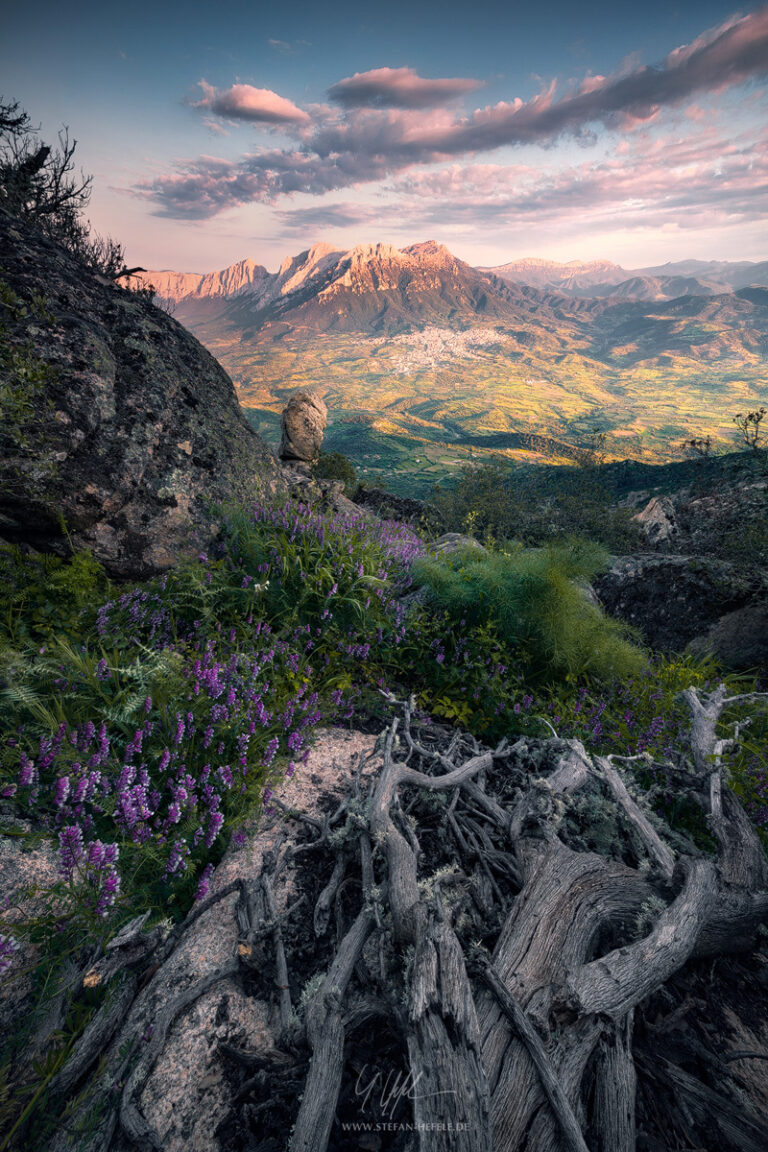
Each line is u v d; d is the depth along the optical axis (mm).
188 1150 1584
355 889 2613
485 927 2307
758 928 2477
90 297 6543
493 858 2711
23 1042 1839
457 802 3148
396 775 3020
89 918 2039
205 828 2564
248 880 2516
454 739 3865
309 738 3668
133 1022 1907
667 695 5000
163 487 5734
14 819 2555
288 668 4016
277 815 2963
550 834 2715
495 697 4477
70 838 1992
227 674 3391
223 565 5102
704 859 2588
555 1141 1527
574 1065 1694
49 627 3770
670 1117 1791
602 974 1946
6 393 4188
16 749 2635
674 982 2309
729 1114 1786
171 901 2441
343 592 4973
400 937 2082
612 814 3068
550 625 5270
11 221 6422
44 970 2029
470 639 5176
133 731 2932
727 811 2957
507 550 6824
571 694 5012
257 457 7594
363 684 4594
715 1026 2150
